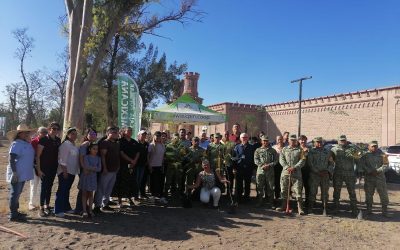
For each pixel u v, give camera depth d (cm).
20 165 737
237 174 1012
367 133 2789
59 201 791
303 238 725
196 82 3700
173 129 2433
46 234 672
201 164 997
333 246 681
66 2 1449
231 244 668
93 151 792
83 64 1463
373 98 2750
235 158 1016
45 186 784
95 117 3281
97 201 829
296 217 904
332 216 927
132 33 1631
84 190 782
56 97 5503
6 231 678
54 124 793
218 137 1023
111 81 3030
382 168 941
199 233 729
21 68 5419
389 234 775
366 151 970
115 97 3188
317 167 940
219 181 988
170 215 865
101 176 830
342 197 1230
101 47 1441
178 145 1037
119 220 795
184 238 693
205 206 977
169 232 726
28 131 750
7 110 6750
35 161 781
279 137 1068
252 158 1022
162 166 1004
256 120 3981
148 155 988
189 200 954
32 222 744
